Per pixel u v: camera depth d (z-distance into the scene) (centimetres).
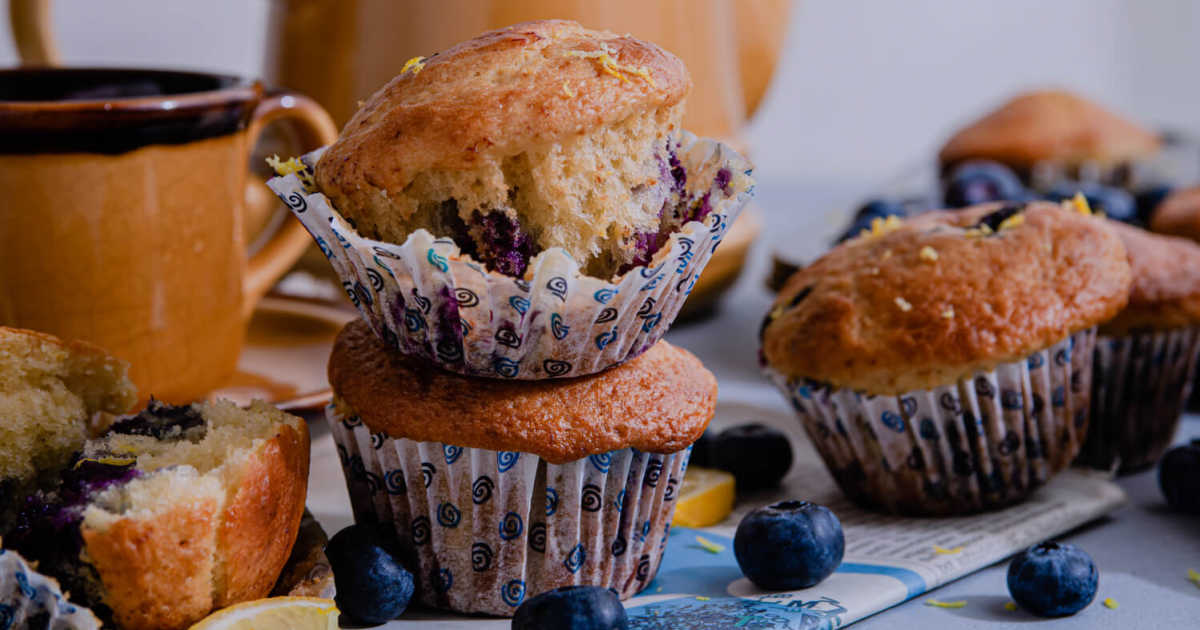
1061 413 41
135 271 39
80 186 38
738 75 62
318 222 35
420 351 36
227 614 33
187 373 41
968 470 40
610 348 36
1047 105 71
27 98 42
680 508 40
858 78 101
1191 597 37
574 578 37
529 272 34
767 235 74
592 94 34
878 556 38
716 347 53
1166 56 102
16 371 36
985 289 40
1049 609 36
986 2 100
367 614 36
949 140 74
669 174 36
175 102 39
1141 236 44
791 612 36
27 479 36
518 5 48
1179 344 43
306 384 43
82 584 33
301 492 35
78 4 79
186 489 33
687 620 35
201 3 82
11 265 39
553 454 35
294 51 50
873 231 43
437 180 35
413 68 36
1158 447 44
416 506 36
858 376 40
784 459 42
